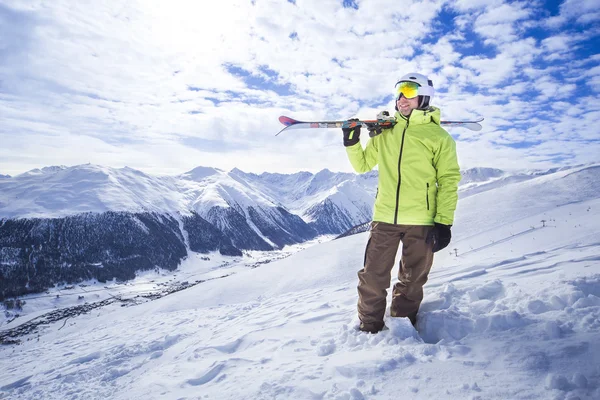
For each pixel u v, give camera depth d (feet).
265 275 138.82
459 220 143.64
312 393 8.21
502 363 7.72
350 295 20.06
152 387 12.30
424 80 10.77
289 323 16.14
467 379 7.36
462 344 9.07
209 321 28.09
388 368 8.46
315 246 165.17
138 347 22.79
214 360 13.66
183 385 11.65
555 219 111.96
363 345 10.45
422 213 10.69
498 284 12.96
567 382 6.53
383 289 11.44
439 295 13.03
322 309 18.13
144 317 49.93
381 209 11.26
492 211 146.82
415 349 9.09
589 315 8.96
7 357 40.65
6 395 19.67
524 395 6.47
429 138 10.55
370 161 12.25
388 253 11.23
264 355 12.34
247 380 10.14
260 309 26.30
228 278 151.33
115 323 52.90
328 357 10.33
